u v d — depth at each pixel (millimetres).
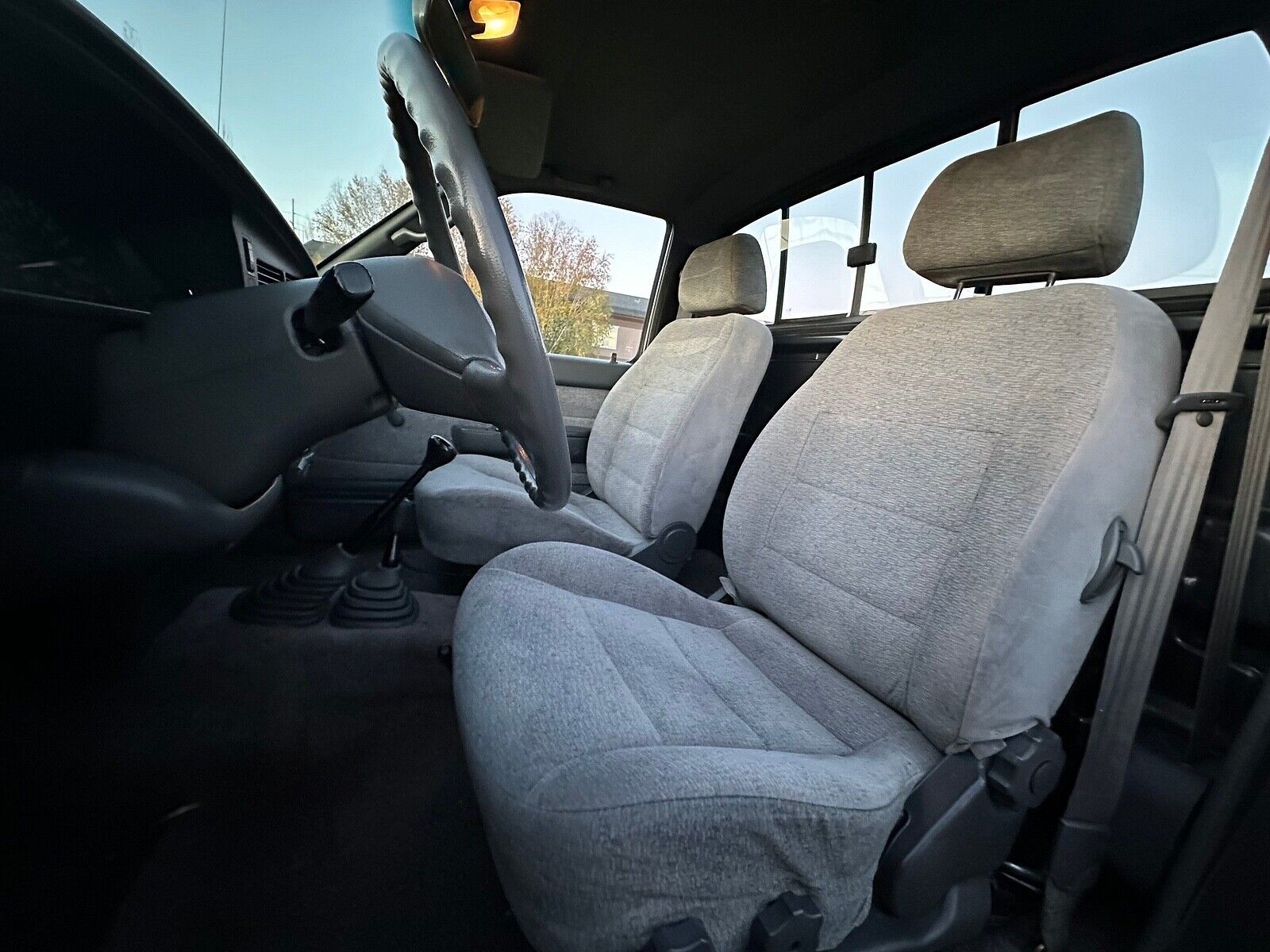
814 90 1567
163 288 1121
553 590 998
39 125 784
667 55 1506
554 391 722
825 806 606
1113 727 811
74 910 881
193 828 1054
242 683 1468
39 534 605
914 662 824
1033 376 844
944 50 1354
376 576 1847
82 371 678
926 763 783
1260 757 696
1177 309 1029
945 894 773
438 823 1130
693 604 1143
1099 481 740
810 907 597
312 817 1111
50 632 1113
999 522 780
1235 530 759
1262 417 738
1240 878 708
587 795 540
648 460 1647
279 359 705
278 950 867
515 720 666
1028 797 746
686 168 2020
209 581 1375
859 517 992
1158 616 773
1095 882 891
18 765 1143
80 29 721
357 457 1975
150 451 693
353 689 1488
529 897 550
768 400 1837
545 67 1571
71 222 908
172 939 863
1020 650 733
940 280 1135
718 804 555
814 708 915
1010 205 988
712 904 568
